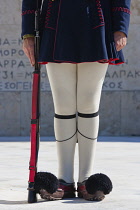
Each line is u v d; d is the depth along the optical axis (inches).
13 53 522.3
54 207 140.0
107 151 333.4
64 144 158.6
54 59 148.9
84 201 150.7
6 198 157.8
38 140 151.7
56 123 158.9
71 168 159.8
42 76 519.5
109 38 150.8
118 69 520.7
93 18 149.8
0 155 307.3
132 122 519.8
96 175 152.3
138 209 137.9
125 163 260.7
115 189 175.5
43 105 519.2
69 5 150.7
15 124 519.5
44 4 155.6
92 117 157.4
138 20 522.0
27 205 144.0
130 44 522.0
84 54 148.4
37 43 152.8
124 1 153.6
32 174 149.6
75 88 157.6
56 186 150.2
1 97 519.2
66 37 149.3
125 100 519.2
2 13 522.6
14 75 521.0
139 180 198.7
